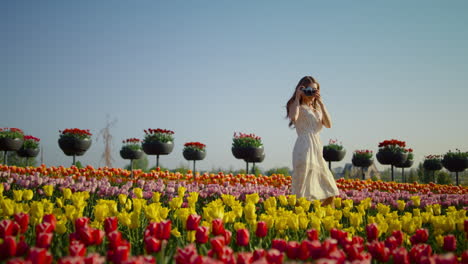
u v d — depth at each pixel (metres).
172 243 2.83
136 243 2.91
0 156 16.17
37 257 1.55
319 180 5.97
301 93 6.00
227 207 5.42
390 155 14.70
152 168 14.47
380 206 4.11
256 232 2.65
